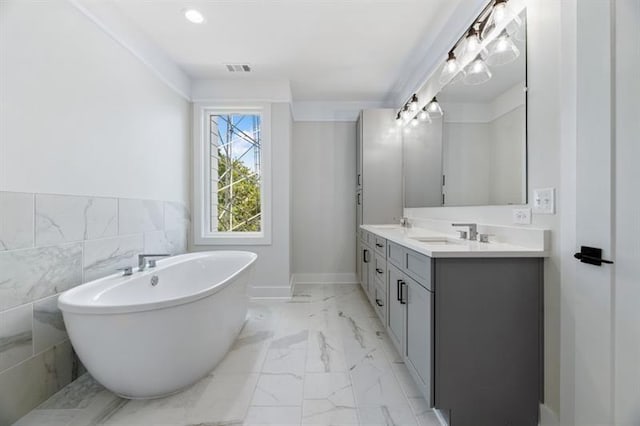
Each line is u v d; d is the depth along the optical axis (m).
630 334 0.99
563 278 1.25
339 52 2.66
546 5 1.32
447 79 2.26
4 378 1.38
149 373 1.47
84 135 1.83
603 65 1.04
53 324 1.61
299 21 2.20
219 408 1.50
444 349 1.33
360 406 1.52
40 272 1.54
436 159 2.55
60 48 1.66
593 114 1.09
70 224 1.73
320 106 3.92
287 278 3.31
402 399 1.58
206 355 1.69
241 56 2.73
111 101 2.06
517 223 1.54
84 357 1.43
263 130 3.29
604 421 1.07
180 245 3.06
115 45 2.09
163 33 2.37
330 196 3.97
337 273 3.95
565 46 1.22
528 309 1.34
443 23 2.23
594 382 1.11
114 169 2.10
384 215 3.52
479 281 1.34
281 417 1.44
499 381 1.34
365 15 2.12
